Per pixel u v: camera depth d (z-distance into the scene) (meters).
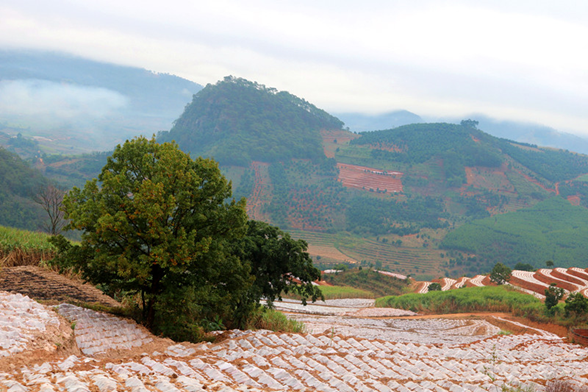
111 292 15.96
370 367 10.75
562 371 12.60
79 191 12.28
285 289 18.14
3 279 15.47
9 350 6.55
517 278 72.56
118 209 11.84
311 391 7.86
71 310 10.87
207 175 13.14
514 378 11.06
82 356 8.14
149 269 11.23
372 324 34.75
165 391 6.24
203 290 12.64
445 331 33.12
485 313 43.53
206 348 10.41
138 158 12.85
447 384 9.57
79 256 11.84
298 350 11.45
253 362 9.50
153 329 13.01
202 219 12.38
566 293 54.75
